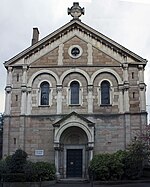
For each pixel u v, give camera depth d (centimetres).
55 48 3488
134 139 3070
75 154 3200
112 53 3425
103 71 3375
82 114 3256
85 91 3334
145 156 2864
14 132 3262
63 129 3120
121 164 2845
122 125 3212
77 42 3491
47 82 3397
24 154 2911
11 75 3434
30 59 3472
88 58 3431
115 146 3164
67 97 3328
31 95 3366
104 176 2802
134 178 2873
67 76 3394
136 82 3322
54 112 3297
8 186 2641
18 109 3325
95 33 3488
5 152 3212
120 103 3272
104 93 3331
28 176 2692
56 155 3075
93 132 3106
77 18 3559
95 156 2975
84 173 3131
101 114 3247
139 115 3219
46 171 2822
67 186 2581
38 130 3259
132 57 3391
